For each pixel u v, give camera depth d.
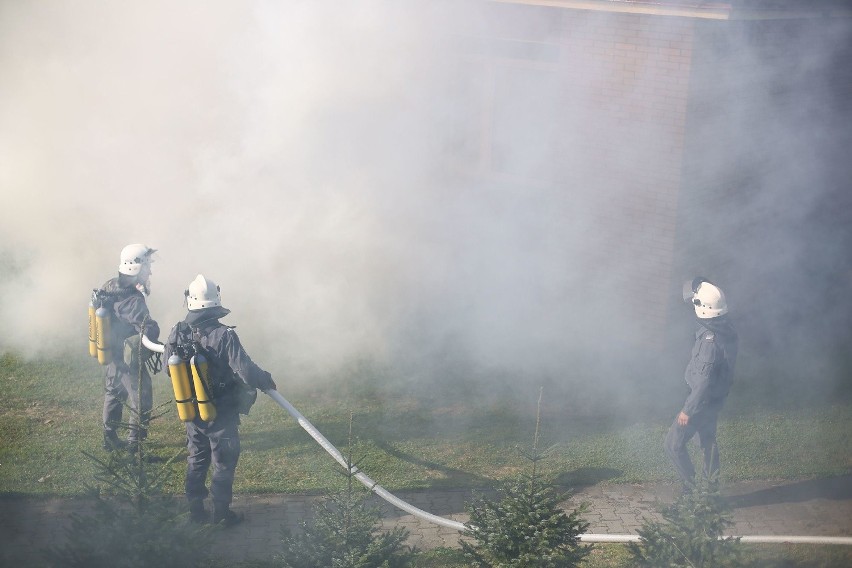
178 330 6.05
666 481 7.00
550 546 5.04
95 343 6.76
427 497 6.62
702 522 5.19
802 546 6.11
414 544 5.97
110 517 4.97
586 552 5.17
